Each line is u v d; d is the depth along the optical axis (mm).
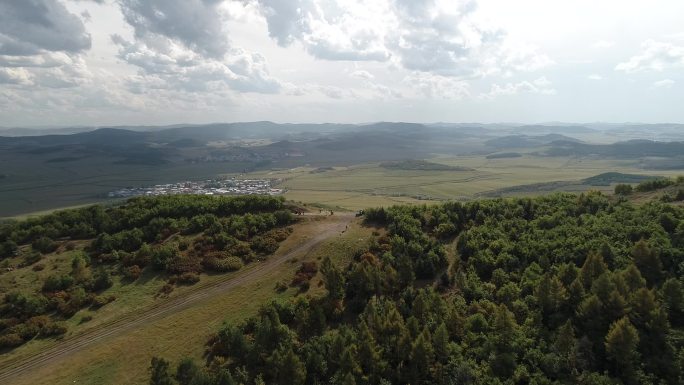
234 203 138250
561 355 69750
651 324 70500
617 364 67500
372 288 89812
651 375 65000
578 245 95438
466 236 107500
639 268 84875
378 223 125938
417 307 80812
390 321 77375
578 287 78750
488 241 105062
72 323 89125
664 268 85500
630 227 97250
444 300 87000
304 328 78938
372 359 70125
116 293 98688
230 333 76062
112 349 81750
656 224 95875
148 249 111625
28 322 87188
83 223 126438
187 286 101312
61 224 126688
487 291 88938
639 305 72688
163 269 107250
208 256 110750
